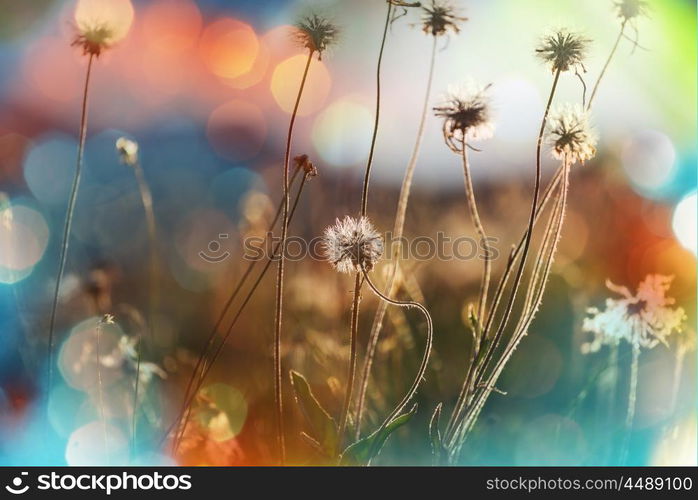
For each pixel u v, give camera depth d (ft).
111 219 6.34
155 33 10.11
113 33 3.98
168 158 8.07
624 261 4.91
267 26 9.44
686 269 4.83
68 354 4.28
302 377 3.88
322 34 3.86
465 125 3.91
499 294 3.88
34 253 4.99
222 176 7.39
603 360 4.41
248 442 4.19
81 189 7.07
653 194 5.41
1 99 8.44
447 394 4.28
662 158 5.65
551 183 3.93
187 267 5.30
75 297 4.50
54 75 9.07
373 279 4.34
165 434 3.98
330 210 4.57
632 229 5.09
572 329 4.58
